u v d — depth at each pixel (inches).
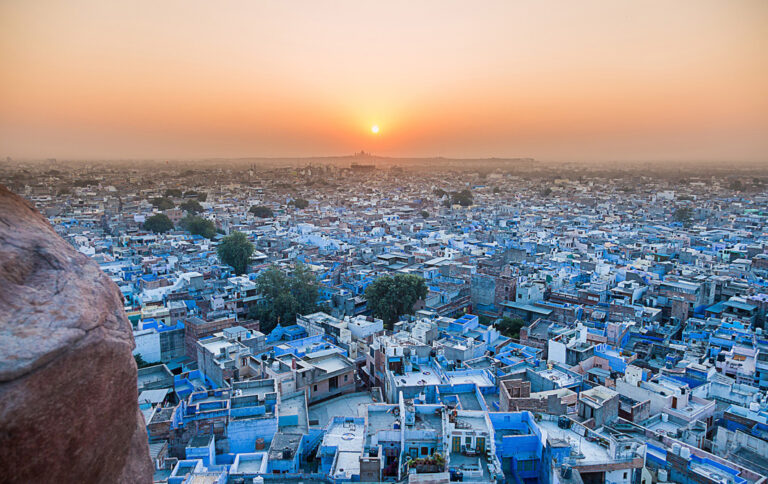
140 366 2790.4
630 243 6018.7
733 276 4313.5
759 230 7042.3
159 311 3267.7
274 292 3656.5
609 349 2775.6
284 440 1850.4
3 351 381.4
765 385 2452.0
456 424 1686.8
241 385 2175.2
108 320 469.4
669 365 2721.5
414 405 1833.2
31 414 386.9
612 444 1594.5
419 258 5260.8
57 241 496.1
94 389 437.4
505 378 2255.2
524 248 5526.6
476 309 4040.4
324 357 2576.3
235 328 2847.0
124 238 5743.1
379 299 3597.4
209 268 4589.1
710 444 1932.8
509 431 1733.5
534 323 3380.9
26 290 428.8
